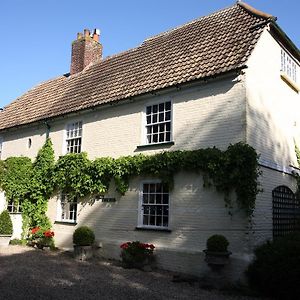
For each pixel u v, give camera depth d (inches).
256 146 450.3
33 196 682.8
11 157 721.6
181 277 420.2
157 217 503.5
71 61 837.8
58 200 653.9
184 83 490.3
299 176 553.6
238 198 417.7
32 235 655.1
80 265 482.9
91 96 643.5
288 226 500.7
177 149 494.0
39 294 327.0
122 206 543.2
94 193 587.2
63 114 657.0
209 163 440.8
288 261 352.5
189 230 458.3
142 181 524.7
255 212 426.9
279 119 526.6
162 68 566.3
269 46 520.4
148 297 334.6
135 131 554.3
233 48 490.6
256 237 422.0
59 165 644.1
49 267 458.0
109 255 542.3
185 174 473.7
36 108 775.7
